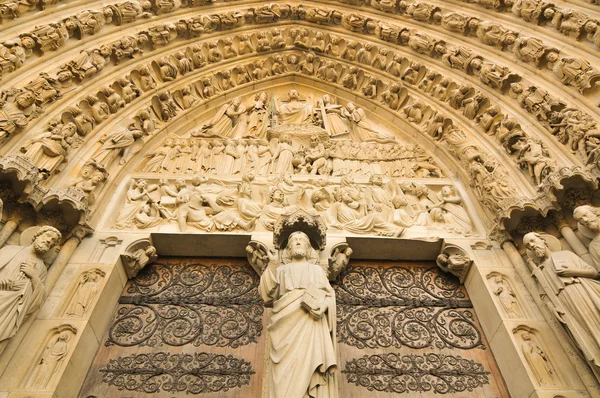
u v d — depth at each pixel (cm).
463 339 555
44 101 616
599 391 435
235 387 493
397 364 524
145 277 610
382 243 620
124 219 623
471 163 689
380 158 784
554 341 486
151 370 504
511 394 487
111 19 789
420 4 888
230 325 557
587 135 561
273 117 912
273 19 1034
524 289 543
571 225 550
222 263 634
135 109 766
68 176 601
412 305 592
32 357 447
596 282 451
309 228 544
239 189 671
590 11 666
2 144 539
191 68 895
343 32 1007
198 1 930
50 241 494
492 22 782
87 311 501
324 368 371
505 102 722
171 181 701
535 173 596
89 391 480
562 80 653
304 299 409
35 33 645
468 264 589
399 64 898
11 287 431
